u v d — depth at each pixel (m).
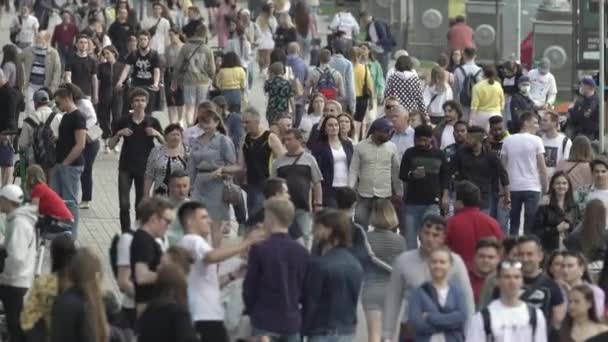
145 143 49.28
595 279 40.56
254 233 35.25
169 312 30.11
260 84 84.94
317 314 34.78
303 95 63.25
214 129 46.19
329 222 34.91
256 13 100.56
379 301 37.91
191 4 95.62
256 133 46.88
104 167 62.78
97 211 55.25
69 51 74.50
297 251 34.38
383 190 46.59
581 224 41.78
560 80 79.81
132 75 65.81
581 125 62.06
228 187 45.94
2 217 46.62
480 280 37.94
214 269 34.62
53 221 42.69
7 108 56.03
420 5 91.19
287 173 44.06
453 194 47.75
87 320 31.12
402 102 61.84
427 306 34.28
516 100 63.19
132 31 75.75
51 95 56.22
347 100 63.12
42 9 94.81
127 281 34.06
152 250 33.91
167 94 66.88
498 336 32.75
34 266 38.56
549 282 34.84
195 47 64.75
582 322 33.47
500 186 48.16
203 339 34.50
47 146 49.38
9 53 64.12
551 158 51.88
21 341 37.75
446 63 67.62
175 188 40.16
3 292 37.75
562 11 79.56
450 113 53.22
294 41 83.62
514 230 49.53
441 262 34.31
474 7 85.88
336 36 75.31
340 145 47.00
